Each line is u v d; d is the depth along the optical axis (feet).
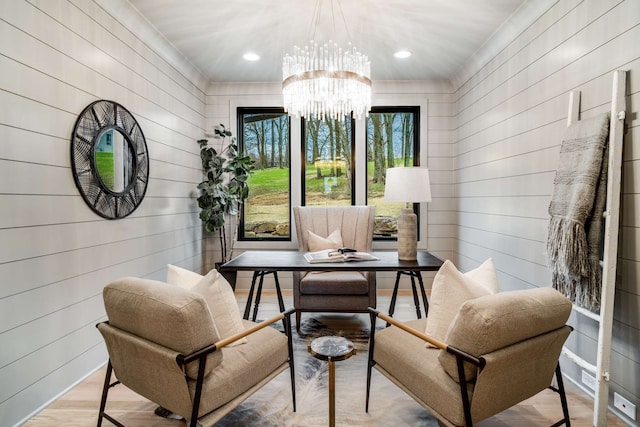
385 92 13.64
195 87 12.86
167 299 4.25
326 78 7.93
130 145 8.61
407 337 5.65
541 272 7.97
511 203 9.30
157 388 4.53
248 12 8.71
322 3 8.29
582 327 6.73
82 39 7.05
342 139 14.02
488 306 4.12
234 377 4.79
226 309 5.28
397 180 8.57
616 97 5.58
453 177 13.67
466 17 8.87
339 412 6.02
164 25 9.29
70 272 6.73
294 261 8.34
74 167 6.76
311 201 14.14
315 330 9.73
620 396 5.83
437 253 13.79
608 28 6.07
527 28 8.55
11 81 5.49
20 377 5.66
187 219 12.13
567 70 7.13
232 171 12.92
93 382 7.04
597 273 5.89
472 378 4.31
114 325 4.89
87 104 7.19
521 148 8.82
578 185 6.15
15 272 5.57
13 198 5.53
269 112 14.20
